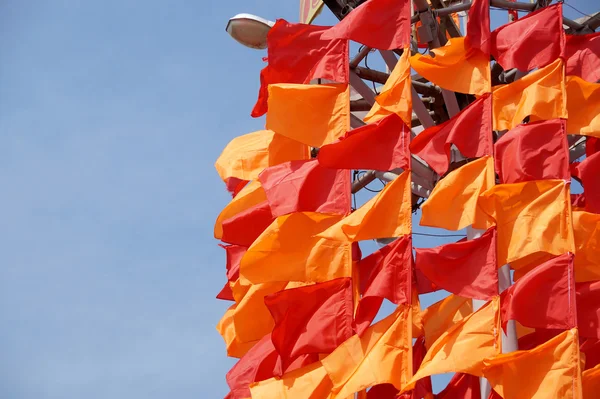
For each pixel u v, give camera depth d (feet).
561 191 60.03
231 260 73.92
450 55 64.95
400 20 67.05
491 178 61.00
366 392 63.52
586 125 63.57
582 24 69.67
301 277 63.21
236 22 72.33
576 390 54.34
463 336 56.70
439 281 58.65
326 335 61.26
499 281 63.52
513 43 65.10
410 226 61.26
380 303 61.41
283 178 66.49
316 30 69.92
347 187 65.26
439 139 63.00
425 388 59.21
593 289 58.65
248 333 68.13
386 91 64.28
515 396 54.34
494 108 63.82
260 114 71.46
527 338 64.59
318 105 67.41
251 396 62.59
